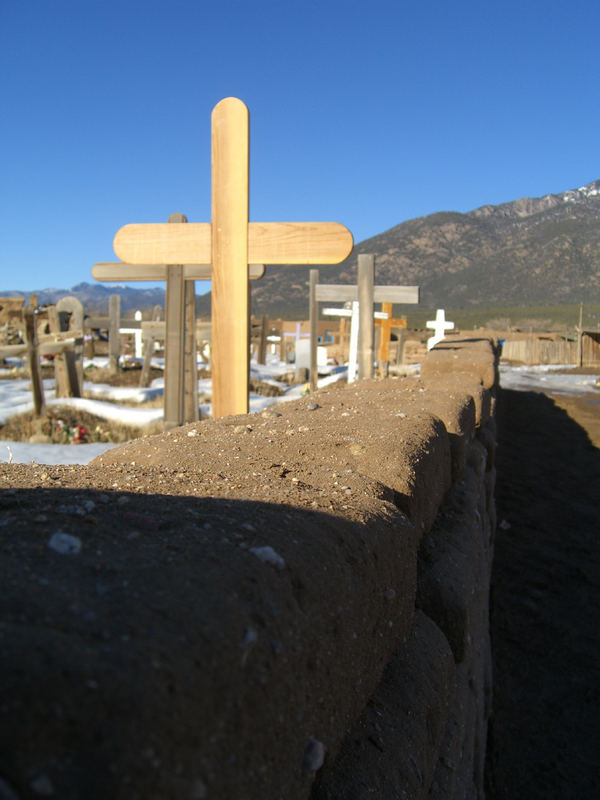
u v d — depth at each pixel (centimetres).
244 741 87
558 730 398
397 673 160
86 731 66
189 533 123
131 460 251
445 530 272
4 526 121
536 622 528
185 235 533
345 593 127
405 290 834
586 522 769
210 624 89
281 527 133
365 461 227
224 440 264
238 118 502
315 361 1167
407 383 507
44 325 1553
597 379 2611
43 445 843
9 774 60
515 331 5631
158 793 68
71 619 83
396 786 130
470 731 262
